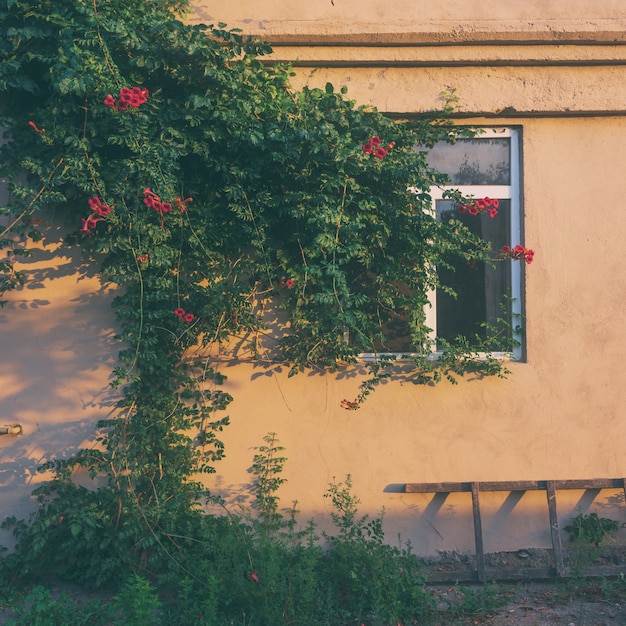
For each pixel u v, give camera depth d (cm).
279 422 641
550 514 627
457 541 640
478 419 648
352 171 599
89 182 583
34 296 633
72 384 632
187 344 617
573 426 648
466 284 662
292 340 634
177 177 609
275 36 635
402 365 647
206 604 507
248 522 632
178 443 627
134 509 580
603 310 653
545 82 651
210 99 593
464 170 666
